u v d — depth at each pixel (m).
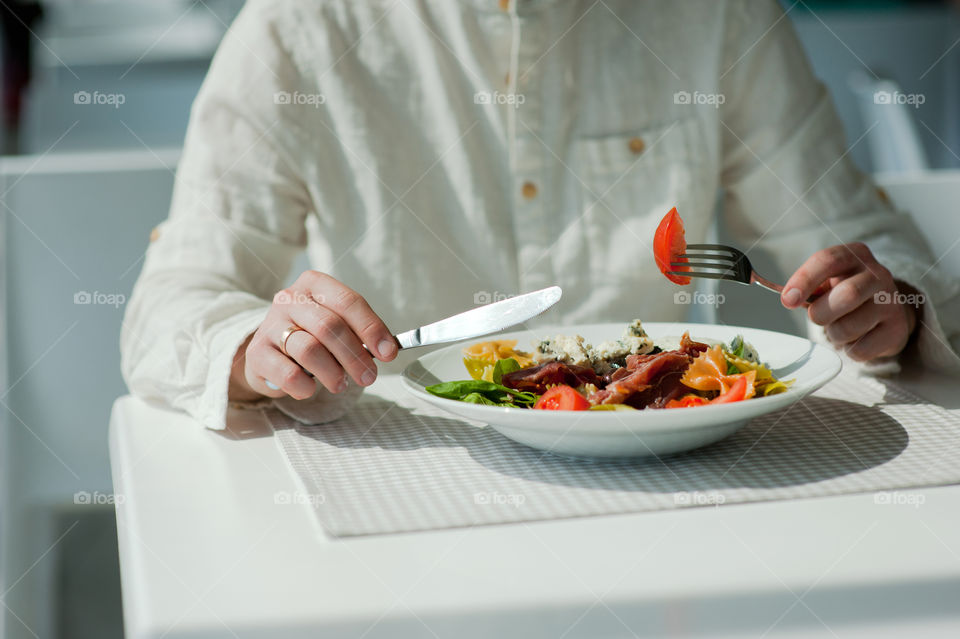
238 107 1.20
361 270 1.24
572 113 1.26
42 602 1.42
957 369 0.87
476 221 1.24
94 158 1.45
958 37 3.41
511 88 1.22
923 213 1.53
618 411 0.58
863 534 0.53
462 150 1.24
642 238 1.25
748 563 0.49
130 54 3.37
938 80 3.46
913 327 0.90
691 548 0.52
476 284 1.26
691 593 0.46
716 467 0.64
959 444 0.67
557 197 1.25
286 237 1.20
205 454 0.71
